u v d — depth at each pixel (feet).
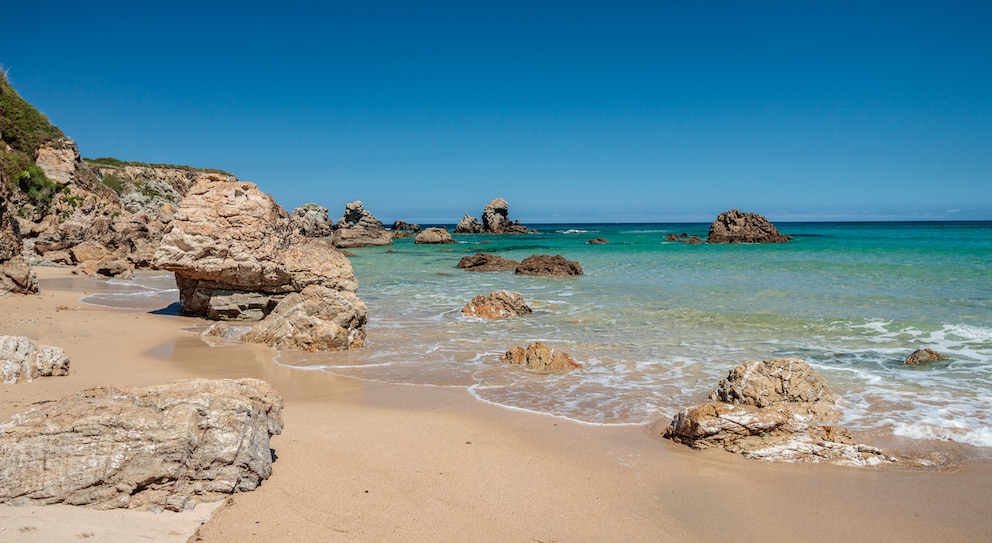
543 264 115.85
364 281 105.91
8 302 63.98
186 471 20.63
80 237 116.67
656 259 147.23
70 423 19.79
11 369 34.71
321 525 19.99
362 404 34.88
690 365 44.42
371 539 19.36
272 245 64.23
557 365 43.45
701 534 20.85
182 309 65.41
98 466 19.20
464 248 223.71
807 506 23.03
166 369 40.91
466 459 26.73
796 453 27.55
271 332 50.62
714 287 87.97
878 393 37.09
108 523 18.04
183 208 62.44
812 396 34.22
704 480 25.25
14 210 118.01
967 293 76.79
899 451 28.35
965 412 33.58
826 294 77.97
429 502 22.34
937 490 24.40
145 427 20.33
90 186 149.48
